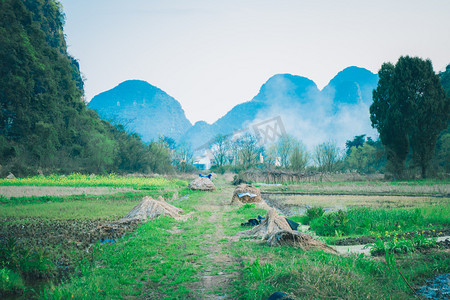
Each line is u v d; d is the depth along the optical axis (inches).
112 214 621.0
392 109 1884.8
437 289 231.6
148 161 2832.2
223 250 356.5
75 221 550.0
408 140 1840.6
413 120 1802.4
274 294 185.0
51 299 219.9
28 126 2267.5
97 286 237.0
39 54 2630.4
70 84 2994.6
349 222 495.2
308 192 1238.3
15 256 305.3
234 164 3843.5
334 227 476.4
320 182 1802.4
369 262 274.7
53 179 1461.6
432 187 1249.4
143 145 3061.0
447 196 997.8
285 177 1785.2
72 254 344.8
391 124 1873.8
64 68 2970.0
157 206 588.1
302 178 1803.6
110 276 266.5
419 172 1980.8
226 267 291.3
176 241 399.9
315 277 224.2
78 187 1236.5
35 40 2691.9
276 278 235.9
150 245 372.5
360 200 920.3
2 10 2326.5
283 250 335.6
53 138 2329.0
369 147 2987.2
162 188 1311.5
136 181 1517.0
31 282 274.5
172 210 602.9
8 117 2257.6
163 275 274.8
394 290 227.5
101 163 2401.6
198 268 291.1
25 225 509.4
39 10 3535.9
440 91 1852.9
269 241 375.2
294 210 753.6
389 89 1910.7
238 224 532.1
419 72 1834.4
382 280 245.8
